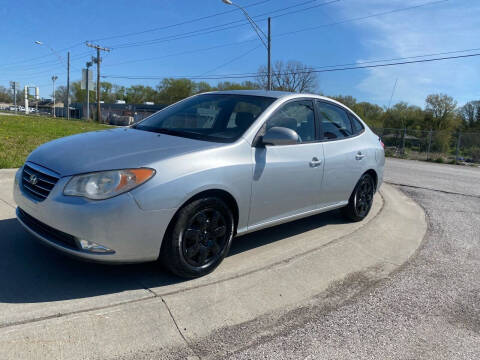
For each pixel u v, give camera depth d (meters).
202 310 2.71
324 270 3.59
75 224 2.57
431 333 2.73
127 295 2.77
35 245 3.47
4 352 2.09
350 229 4.82
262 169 3.39
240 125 3.54
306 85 43.84
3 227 3.83
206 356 2.28
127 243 2.65
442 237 4.97
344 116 4.85
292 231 4.57
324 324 2.73
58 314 2.46
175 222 2.84
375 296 3.21
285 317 2.78
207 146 3.14
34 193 2.85
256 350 2.38
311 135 4.13
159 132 3.60
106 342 2.28
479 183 10.82
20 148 8.43
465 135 23.23
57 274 3.00
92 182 2.62
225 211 3.17
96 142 3.21
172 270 2.96
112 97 93.75
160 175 2.73
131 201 2.61
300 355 2.37
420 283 3.53
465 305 3.18
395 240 4.65
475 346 2.62
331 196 4.41
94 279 2.97
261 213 3.53
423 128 48.28
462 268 3.97
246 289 3.07
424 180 10.55
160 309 2.66
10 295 2.64
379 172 5.27
